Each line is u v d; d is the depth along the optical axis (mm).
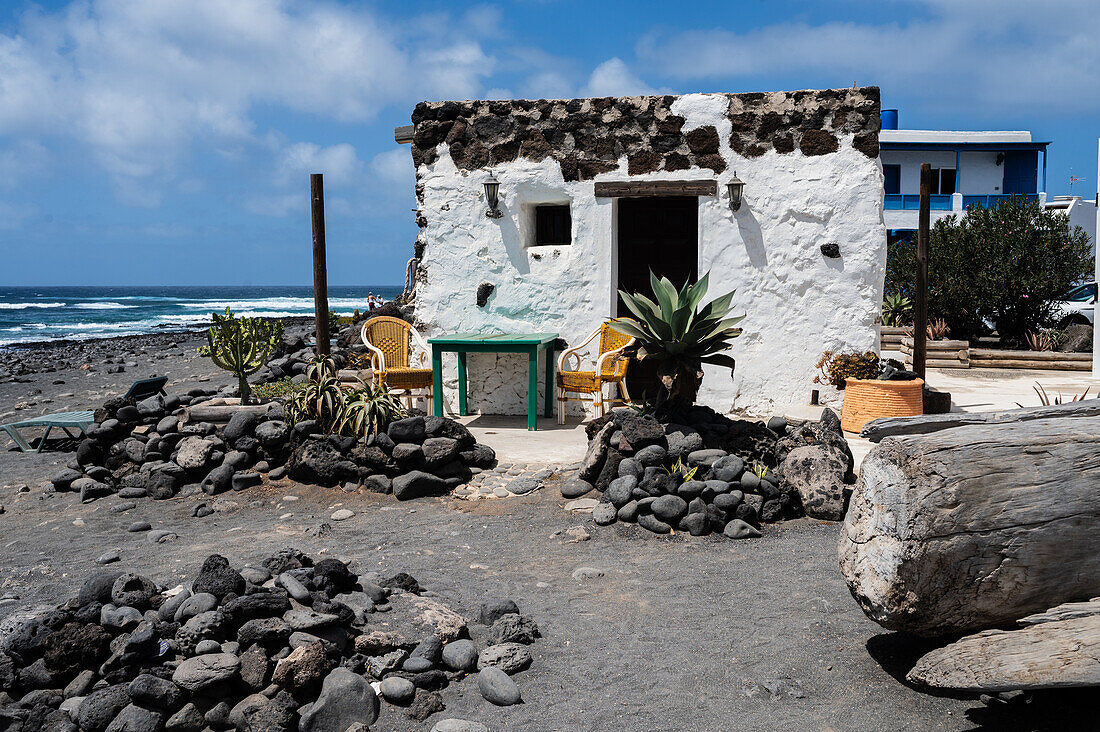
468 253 9367
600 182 8977
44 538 6109
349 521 6262
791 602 4379
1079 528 3021
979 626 3230
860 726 3180
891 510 3178
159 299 84375
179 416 8023
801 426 6602
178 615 3820
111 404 8125
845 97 8484
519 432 8406
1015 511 2998
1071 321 17609
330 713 3393
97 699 3389
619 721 3336
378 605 4230
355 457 7062
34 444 9852
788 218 8664
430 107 9359
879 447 3283
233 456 7371
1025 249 18172
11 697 3568
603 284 9062
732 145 8727
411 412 8031
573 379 8477
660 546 5414
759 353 8812
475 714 3461
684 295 6727
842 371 8477
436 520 6195
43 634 3727
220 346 8219
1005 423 3422
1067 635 2742
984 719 3141
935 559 3027
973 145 26719
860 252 8531
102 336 34719
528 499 6520
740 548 5316
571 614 4383
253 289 171375
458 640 3994
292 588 4000
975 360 15445
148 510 6832
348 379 10727
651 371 9461
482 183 9258
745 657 3797
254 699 3447
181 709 3412
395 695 3525
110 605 3926
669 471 6117
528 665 3832
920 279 9234
